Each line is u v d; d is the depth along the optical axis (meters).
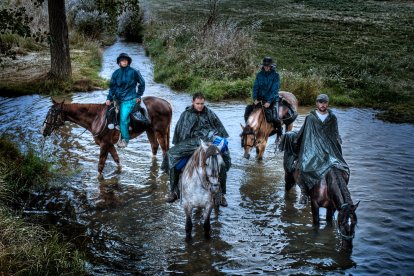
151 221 7.29
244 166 9.68
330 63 19.42
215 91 15.54
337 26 27.88
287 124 10.71
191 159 6.34
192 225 7.15
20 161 8.73
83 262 5.91
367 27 27.52
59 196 8.11
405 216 7.32
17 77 16.95
